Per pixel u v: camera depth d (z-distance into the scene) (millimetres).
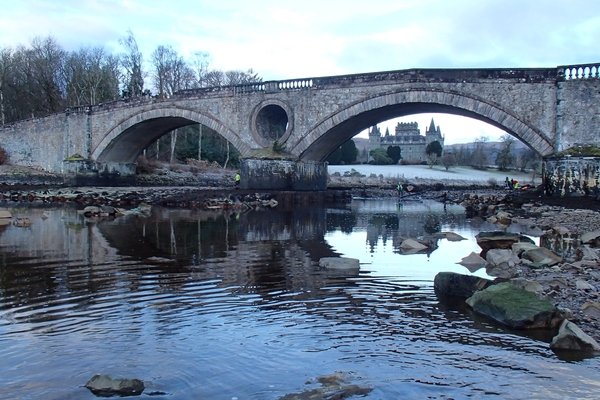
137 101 57125
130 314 10398
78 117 62062
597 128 34844
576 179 34656
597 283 12742
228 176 77750
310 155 49250
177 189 51969
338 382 7121
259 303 11305
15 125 67938
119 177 64625
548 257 15781
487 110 38406
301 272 14789
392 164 130500
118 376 7324
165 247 19344
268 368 7680
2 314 10359
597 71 34812
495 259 16031
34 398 6637
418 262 16578
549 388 7059
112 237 21938
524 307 9898
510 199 42094
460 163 134000
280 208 40812
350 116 44156
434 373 7539
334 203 48250
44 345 8578
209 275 14273
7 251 18141
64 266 15453
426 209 41719
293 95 47094
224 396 6750
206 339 8922
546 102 36531
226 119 51219
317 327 9625
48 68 82375
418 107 44594
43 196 44375
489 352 8398
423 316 10391
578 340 8555
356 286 13031
